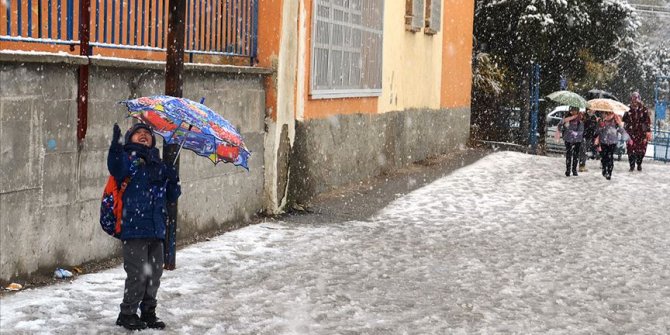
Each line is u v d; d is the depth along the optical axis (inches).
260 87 531.8
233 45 506.6
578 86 1606.8
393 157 843.4
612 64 1711.4
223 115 484.7
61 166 347.3
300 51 573.3
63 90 345.7
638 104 952.9
